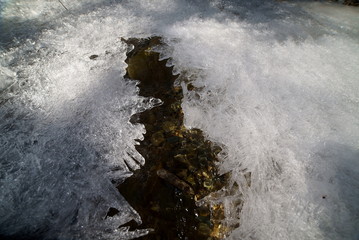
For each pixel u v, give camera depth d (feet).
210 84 9.40
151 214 6.24
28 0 15.10
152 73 10.07
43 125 8.33
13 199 6.54
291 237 5.68
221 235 5.86
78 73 10.12
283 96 8.73
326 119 7.94
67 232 5.97
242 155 7.30
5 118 8.57
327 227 5.78
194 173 7.00
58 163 7.30
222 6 14.38
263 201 6.35
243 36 11.71
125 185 6.82
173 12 13.78
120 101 9.02
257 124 7.96
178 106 8.80
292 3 14.92
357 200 6.16
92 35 12.23
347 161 6.88
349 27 12.24
